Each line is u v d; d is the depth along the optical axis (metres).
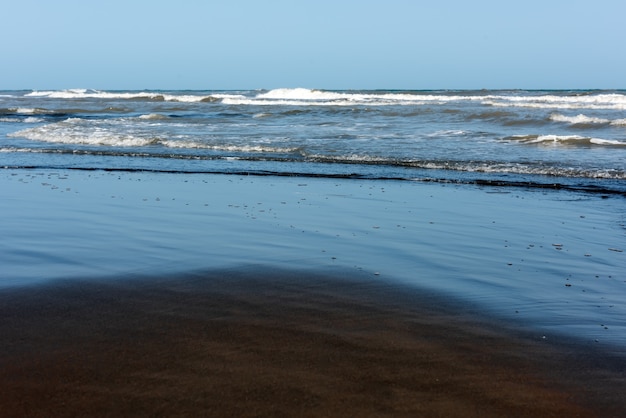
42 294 5.00
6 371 3.62
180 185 10.61
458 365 3.77
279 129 20.22
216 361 3.76
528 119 22.03
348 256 6.31
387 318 4.55
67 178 11.33
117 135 18.08
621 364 3.81
